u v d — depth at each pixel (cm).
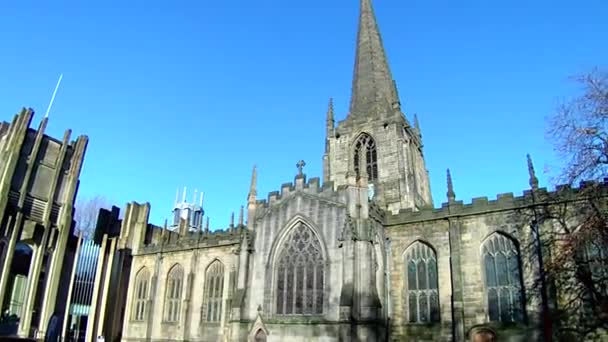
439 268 5209
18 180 6322
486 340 4725
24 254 6844
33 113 6619
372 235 5062
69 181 7044
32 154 6544
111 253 8081
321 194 5338
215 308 6769
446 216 5338
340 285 4788
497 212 5081
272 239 5506
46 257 6619
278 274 5334
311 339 4750
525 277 4716
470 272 5025
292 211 5481
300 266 5200
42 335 6197
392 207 7169
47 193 6706
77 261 7381
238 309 5266
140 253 8062
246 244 5628
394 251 5553
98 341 6825
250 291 5409
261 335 5097
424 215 5491
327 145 8506
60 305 6938
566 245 3669
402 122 7881
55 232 6675
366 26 9462
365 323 4550
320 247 5119
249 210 5800
